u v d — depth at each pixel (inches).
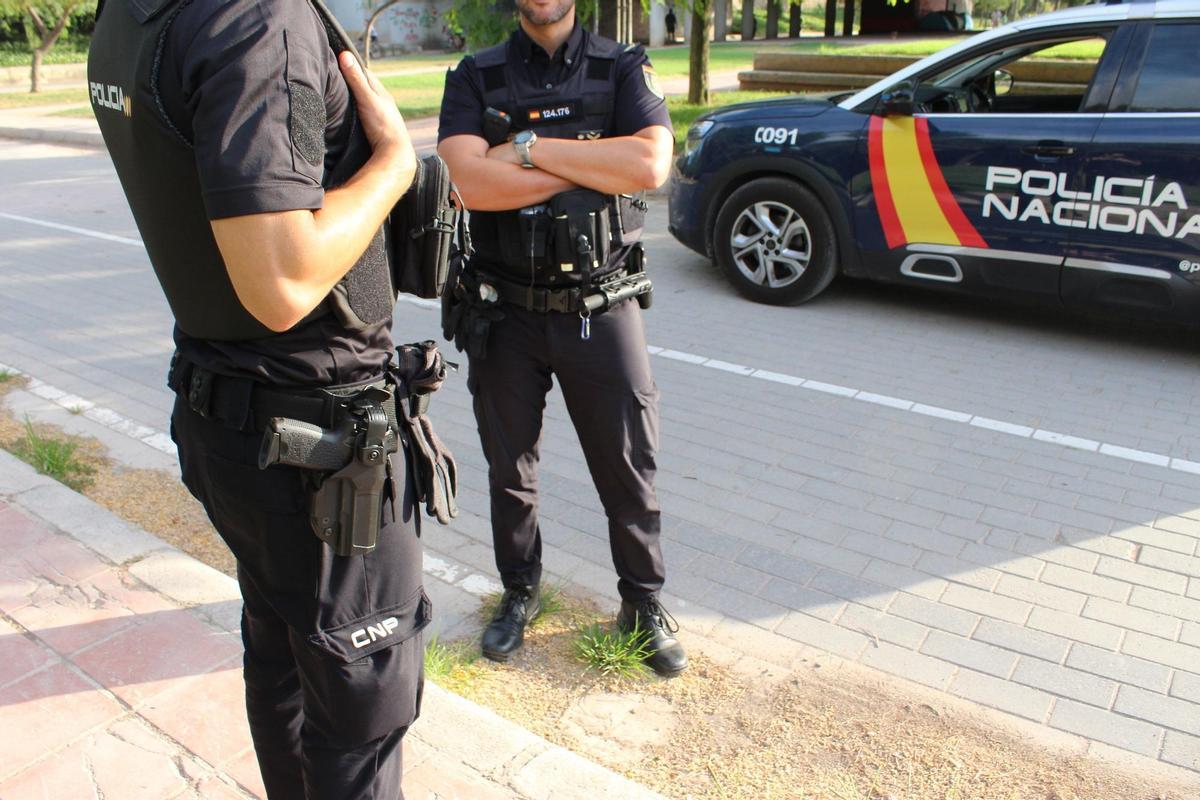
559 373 100.9
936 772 94.0
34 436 155.2
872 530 139.3
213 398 55.6
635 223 99.9
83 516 123.8
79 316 240.5
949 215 208.5
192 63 47.4
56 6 851.4
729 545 135.9
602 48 97.8
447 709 92.1
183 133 49.3
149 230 53.4
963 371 195.6
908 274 218.5
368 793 62.8
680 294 246.8
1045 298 203.3
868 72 532.7
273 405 55.1
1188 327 190.9
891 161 212.2
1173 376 191.8
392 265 61.3
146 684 93.4
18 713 89.5
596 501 149.1
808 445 165.3
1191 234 182.5
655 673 108.6
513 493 107.3
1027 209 198.7
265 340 54.3
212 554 130.4
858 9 1408.7
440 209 60.3
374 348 58.4
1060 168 193.5
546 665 109.4
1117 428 169.3
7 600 106.3
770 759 95.7
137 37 49.8
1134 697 105.2
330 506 55.7
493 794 81.6
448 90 98.3
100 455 161.8
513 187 93.5
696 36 513.0
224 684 93.6
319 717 61.7
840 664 111.0
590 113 96.8
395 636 60.8
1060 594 123.6
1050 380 190.7
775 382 191.9
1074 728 100.7
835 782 92.7
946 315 229.0
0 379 196.2
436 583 126.4
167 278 54.4
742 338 215.8
